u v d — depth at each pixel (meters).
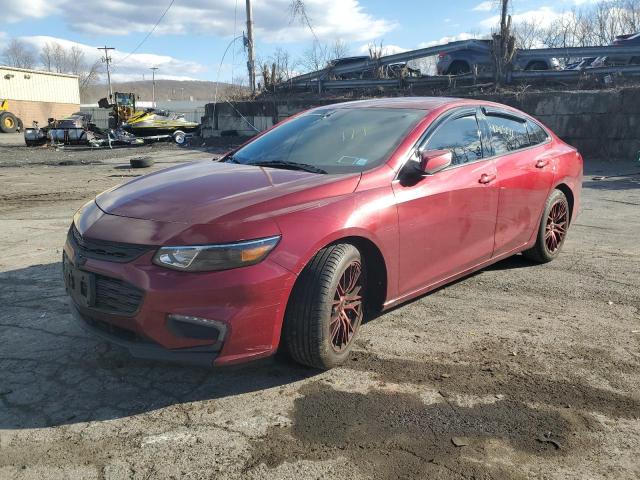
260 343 2.96
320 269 3.13
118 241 3.00
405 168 3.74
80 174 14.54
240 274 2.87
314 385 3.20
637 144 14.93
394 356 3.55
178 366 3.41
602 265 5.52
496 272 5.29
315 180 3.46
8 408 2.94
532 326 4.04
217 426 2.80
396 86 21.34
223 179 3.55
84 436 2.71
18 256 5.87
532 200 4.98
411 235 3.70
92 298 3.05
